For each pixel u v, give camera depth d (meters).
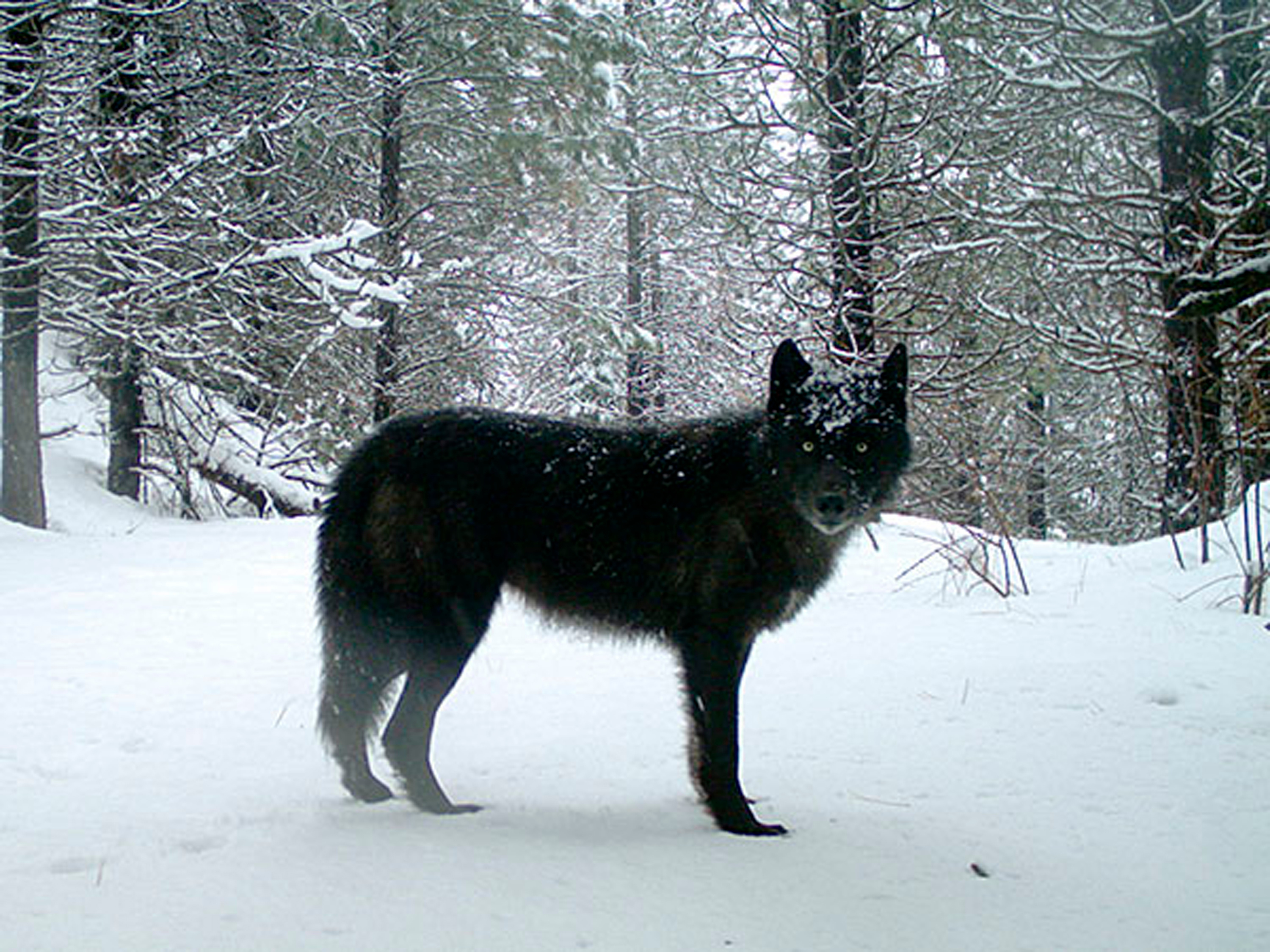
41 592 8.27
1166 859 3.26
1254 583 7.14
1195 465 8.84
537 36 15.09
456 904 2.75
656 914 2.76
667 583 3.97
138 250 13.58
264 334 15.96
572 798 3.93
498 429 4.12
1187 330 10.21
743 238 13.53
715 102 13.30
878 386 4.04
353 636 3.92
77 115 13.34
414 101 16.86
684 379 25.72
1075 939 2.69
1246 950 2.64
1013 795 3.88
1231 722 4.70
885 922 2.77
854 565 10.06
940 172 12.12
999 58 11.52
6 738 4.50
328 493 4.16
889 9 11.64
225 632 6.95
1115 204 11.24
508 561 4.09
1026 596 8.07
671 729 4.84
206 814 3.57
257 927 2.58
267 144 15.13
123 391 15.75
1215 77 12.65
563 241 21.86
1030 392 13.49
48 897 2.75
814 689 5.47
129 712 5.00
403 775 3.75
